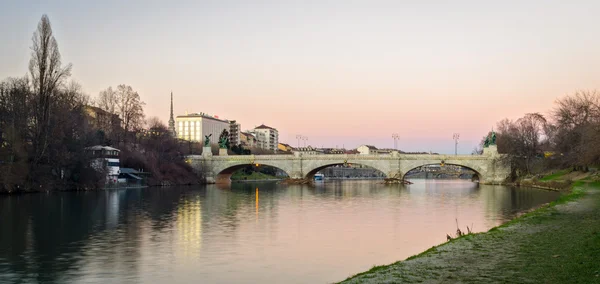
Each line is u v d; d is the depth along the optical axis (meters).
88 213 88.88
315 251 52.91
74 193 138.75
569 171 154.38
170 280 41.78
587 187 107.31
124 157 184.38
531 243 40.28
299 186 190.75
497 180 185.75
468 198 119.69
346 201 114.62
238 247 55.28
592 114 144.00
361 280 30.38
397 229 68.31
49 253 52.72
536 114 180.62
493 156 186.38
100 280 42.09
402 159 196.75
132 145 194.88
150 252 52.88
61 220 79.12
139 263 47.81
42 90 136.88
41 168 140.00
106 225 73.25
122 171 177.88
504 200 112.06
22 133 137.38
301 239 60.25
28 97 140.00
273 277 42.38
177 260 48.97
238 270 44.81
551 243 39.75
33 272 44.78
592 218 54.78
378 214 86.56
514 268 31.67
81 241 59.69
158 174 189.25
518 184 172.25
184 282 41.06
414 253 51.66
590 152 122.44
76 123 153.50
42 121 137.75
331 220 78.31
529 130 179.00
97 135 177.00
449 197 124.12
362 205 104.19
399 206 101.31
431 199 118.44
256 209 96.19
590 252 34.75
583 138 136.38
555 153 164.62
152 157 192.88
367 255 50.78
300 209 96.06
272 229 68.62
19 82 146.38
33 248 55.47
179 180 198.00
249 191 156.12
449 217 81.62
